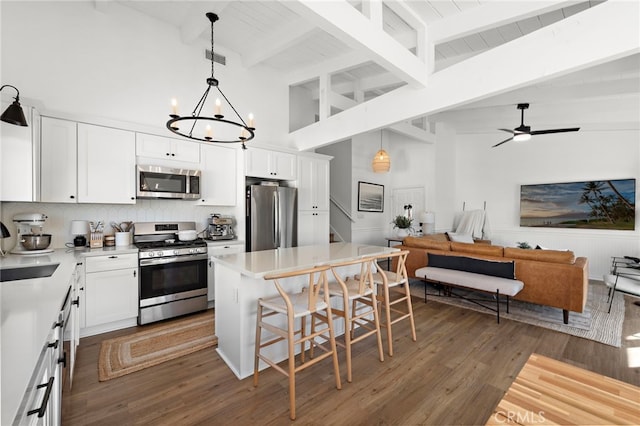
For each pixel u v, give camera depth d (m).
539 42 2.49
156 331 3.12
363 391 2.13
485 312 3.75
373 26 2.50
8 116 2.31
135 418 1.85
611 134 5.66
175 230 3.94
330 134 4.44
